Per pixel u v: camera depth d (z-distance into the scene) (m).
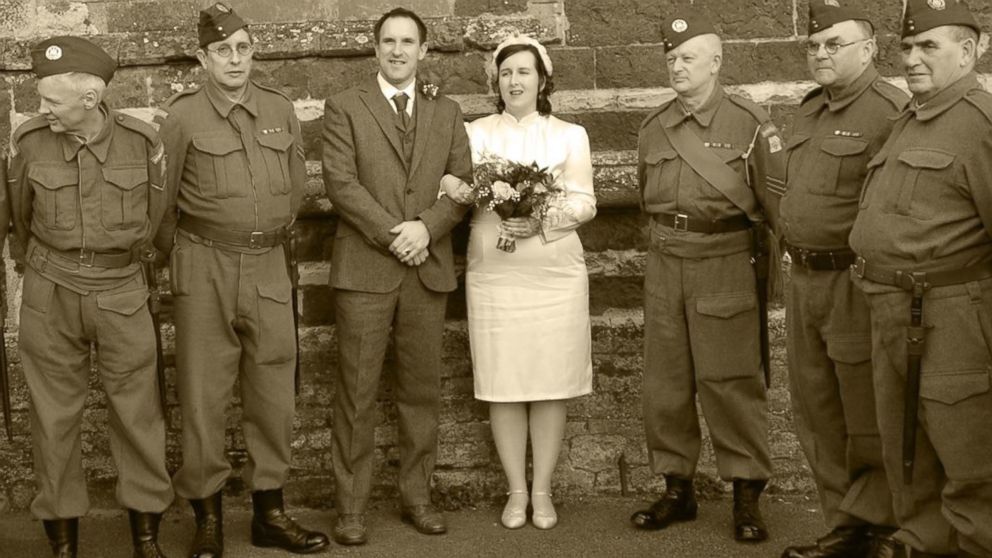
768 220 4.82
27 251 4.52
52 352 4.47
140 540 4.68
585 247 5.44
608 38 5.39
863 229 4.01
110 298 4.46
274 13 5.45
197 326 4.68
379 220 4.83
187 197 4.66
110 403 4.59
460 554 4.84
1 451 5.36
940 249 3.84
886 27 5.38
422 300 4.98
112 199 4.41
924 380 3.90
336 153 4.91
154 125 4.77
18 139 4.39
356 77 5.39
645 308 5.01
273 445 4.88
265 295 4.71
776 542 4.89
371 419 5.01
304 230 5.41
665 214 4.88
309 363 5.39
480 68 5.39
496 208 4.86
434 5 5.44
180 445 5.36
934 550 4.11
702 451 5.42
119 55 5.34
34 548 5.00
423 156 4.95
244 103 4.71
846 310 4.34
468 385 5.42
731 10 5.38
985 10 5.35
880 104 4.27
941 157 3.82
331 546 4.95
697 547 4.85
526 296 5.01
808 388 4.53
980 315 3.86
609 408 5.43
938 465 4.07
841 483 4.57
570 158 5.05
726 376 4.86
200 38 4.64
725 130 4.81
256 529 4.95
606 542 4.93
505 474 5.39
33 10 5.41
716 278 4.83
